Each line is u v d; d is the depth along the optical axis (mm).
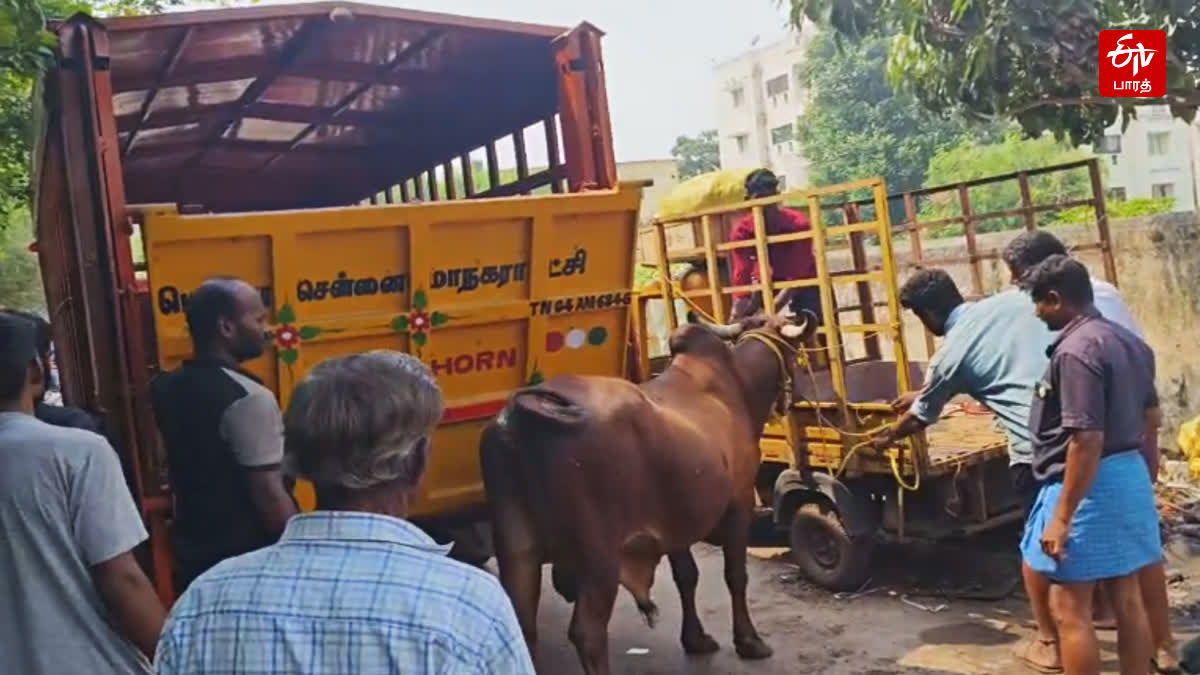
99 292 4641
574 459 4230
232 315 3701
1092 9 5766
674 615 6180
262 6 5168
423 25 5641
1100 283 5043
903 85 6848
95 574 2834
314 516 1930
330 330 4566
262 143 8492
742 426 5262
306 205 10305
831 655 5410
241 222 4297
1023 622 5727
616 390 4449
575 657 5695
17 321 2941
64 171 4992
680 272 8383
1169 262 8164
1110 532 4066
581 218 5117
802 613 6074
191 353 4371
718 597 6461
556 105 6652
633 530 4426
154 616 2887
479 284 4914
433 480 4984
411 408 1980
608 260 5281
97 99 4590
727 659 5422
